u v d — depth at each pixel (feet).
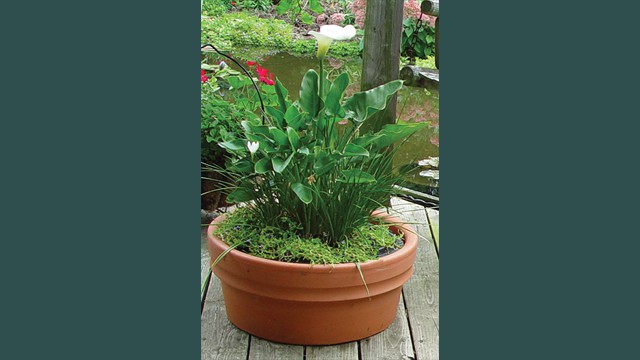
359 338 8.14
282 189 8.04
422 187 10.50
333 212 7.97
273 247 7.95
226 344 8.08
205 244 10.39
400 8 9.09
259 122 8.38
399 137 8.09
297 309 7.82
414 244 8.32
